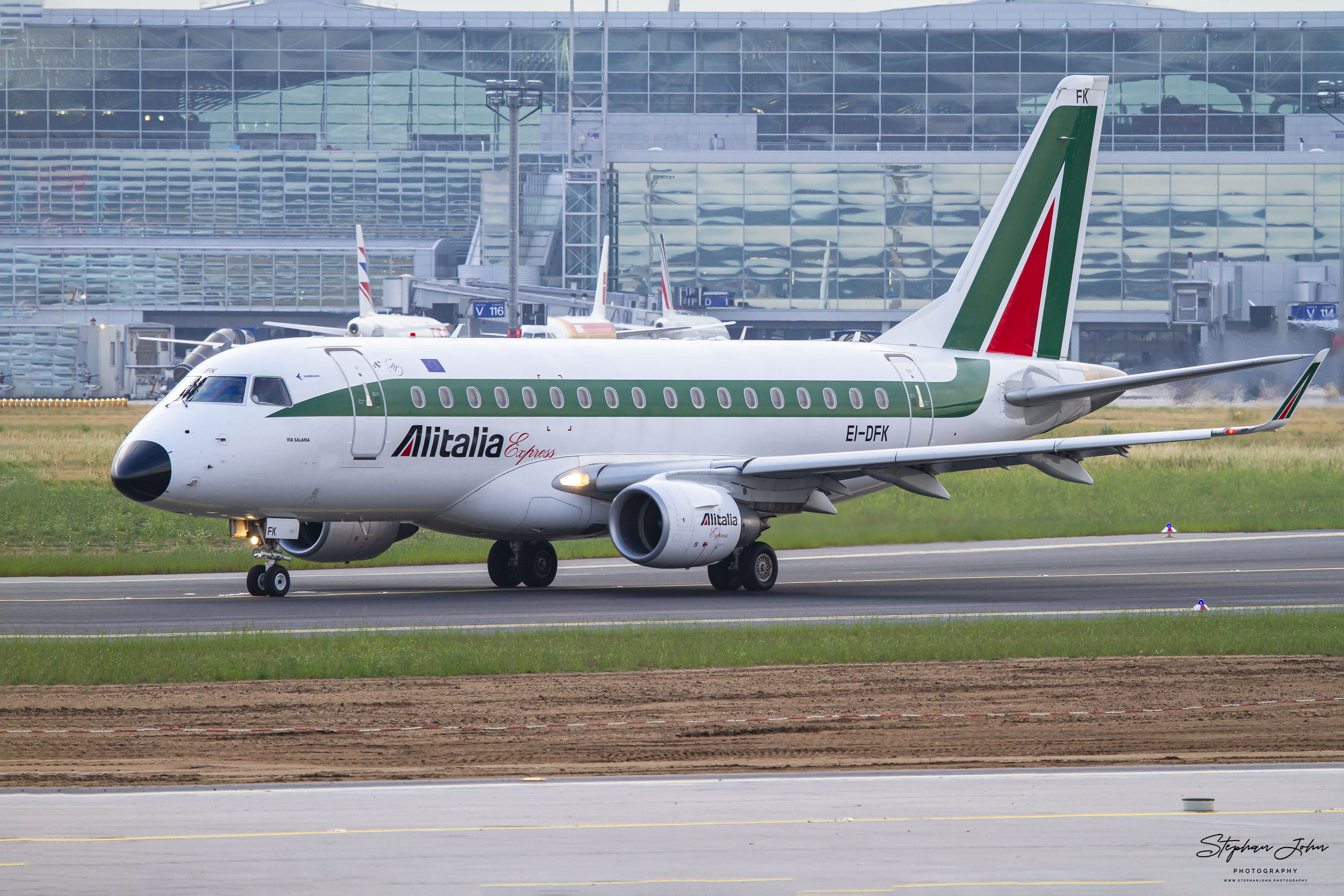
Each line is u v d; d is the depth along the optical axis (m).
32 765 53.75
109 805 45.50
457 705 67.50
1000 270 151.38
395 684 72.88
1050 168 151.75
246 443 111.44
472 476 120.56
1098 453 119.38
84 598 116.38
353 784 49.22
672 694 70.62
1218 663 80.88
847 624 96.38
